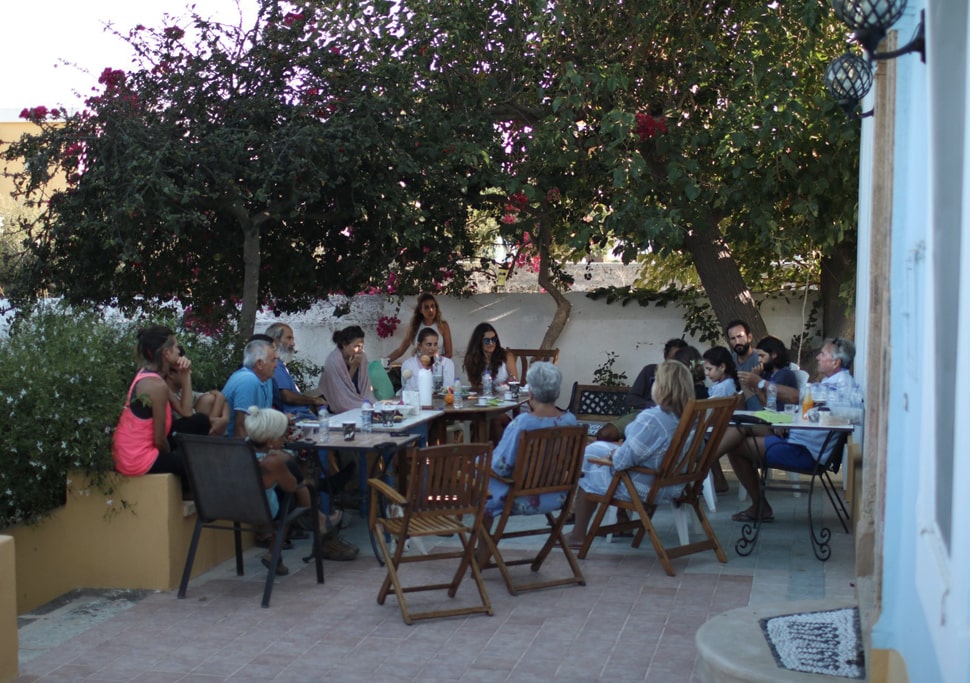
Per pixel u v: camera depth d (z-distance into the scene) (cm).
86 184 780
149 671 492
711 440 665
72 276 862
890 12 303
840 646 454
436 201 966
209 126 827
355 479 826
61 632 552
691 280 1262
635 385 902
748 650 451
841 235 951
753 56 931
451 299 1212
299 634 543
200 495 608
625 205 927
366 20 906
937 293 291
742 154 923
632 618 559
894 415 410
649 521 648
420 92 920
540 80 999
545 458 613
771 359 868
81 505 636
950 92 261
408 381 905
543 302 1194
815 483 939
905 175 416
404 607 557
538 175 995
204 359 840
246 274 872
